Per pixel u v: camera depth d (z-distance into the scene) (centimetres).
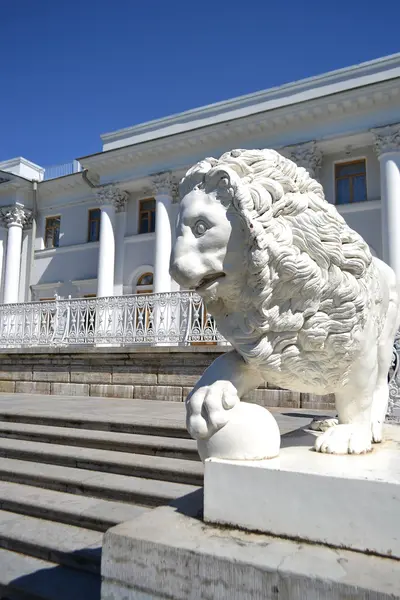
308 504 129
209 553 124
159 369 734
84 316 1005
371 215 1470
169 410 553
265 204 146
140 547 133
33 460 411
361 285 162
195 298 871
